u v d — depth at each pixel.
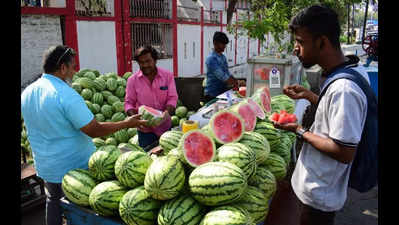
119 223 2.47
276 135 3.33
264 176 2.79
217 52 6.77
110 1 11.23
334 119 1.90
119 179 2.57
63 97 2.80
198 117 4.27
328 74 2.09
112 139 5.77
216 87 7.00
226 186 2.18
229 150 2.60
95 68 10.88
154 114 3.78
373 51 9.39
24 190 4.29
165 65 14.59
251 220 2.17
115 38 11.47
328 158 2.07
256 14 7.60
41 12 8.93
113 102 6.86
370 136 2.00
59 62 2.85
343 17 20.41
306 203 2.21
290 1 7.04
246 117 3.31
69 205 2.72
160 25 14.05
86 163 3.16
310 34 2.02
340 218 4.27
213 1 24.30
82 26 10.19
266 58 5.06
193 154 2.54
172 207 2.26
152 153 3.47
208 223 2.12
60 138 2.93
